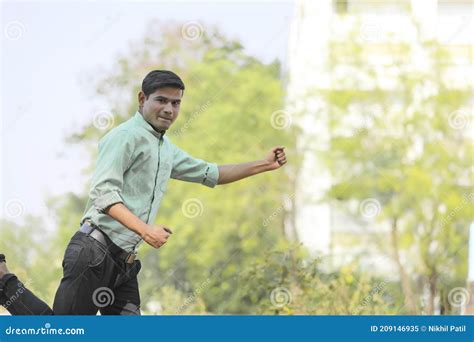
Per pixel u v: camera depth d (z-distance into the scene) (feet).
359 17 60.13
